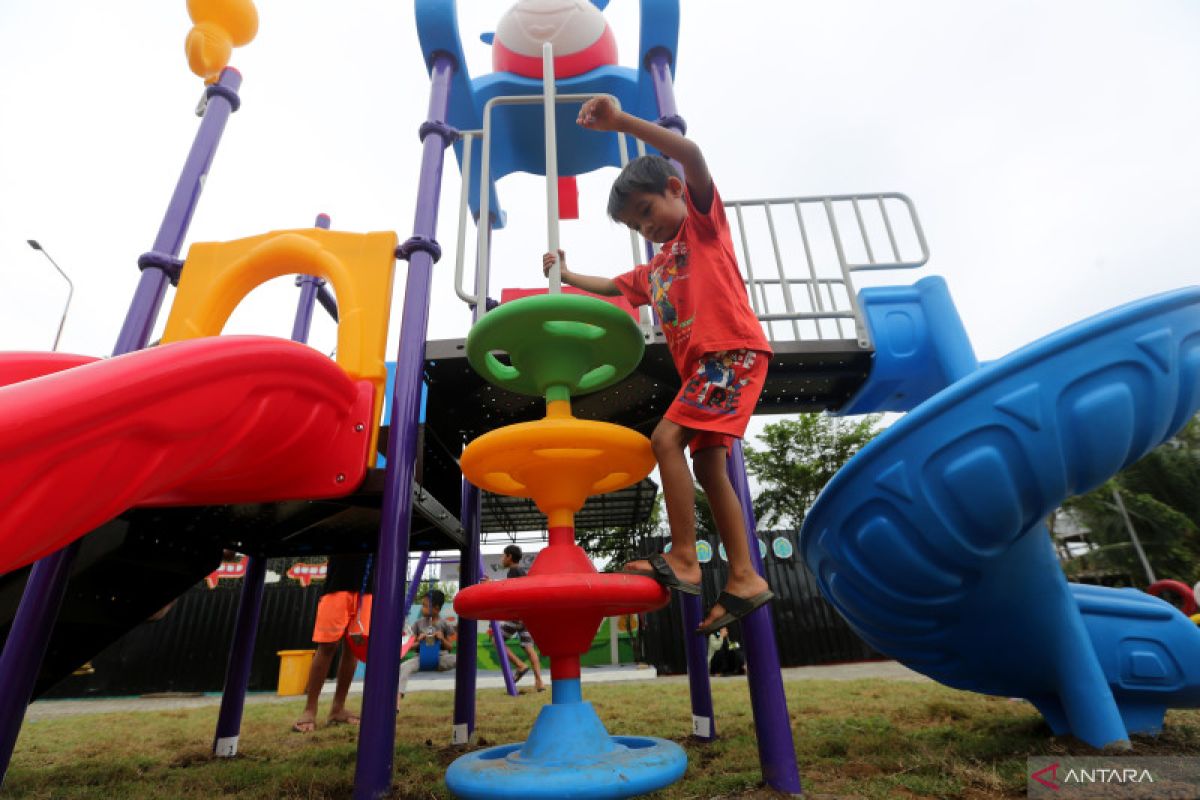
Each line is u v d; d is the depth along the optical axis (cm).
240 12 311
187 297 256
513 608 149
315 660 386
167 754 303
